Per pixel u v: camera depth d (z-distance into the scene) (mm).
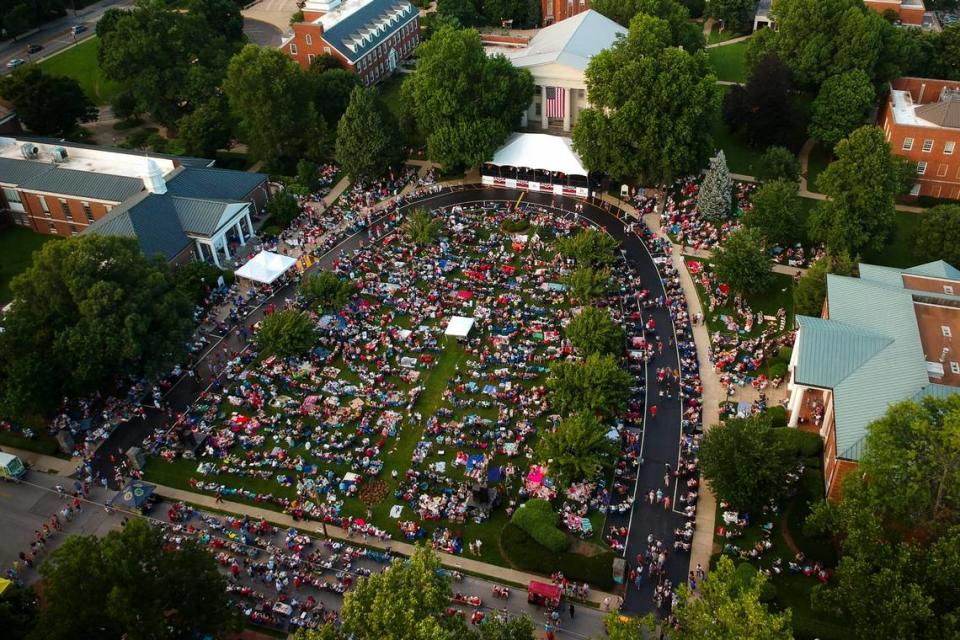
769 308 117500
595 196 149125
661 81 134375
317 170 157250
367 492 92438
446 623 65062
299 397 105938
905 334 90938
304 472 95250
